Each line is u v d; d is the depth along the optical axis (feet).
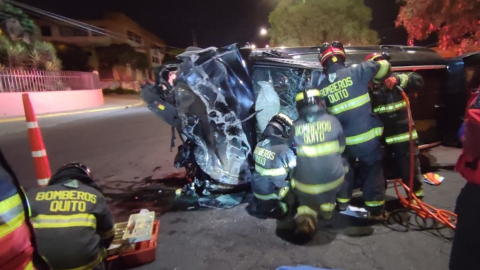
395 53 14.94
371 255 8.87
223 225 11.09
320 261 8.77
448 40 30.96
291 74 12.99
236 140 12.66
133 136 28.48
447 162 15.39
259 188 11.17
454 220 10.32
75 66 100.37
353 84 9.71
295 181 9.87
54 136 29.48
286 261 8.87
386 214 10.90
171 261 9.18
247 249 9.55
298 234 10.10
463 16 26.81
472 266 5.65
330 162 9.23
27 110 12.09
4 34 54.08
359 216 10.98
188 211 12.40
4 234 4.01
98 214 7.39
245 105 12.55
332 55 10.30
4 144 26.32
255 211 11.96
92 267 7.30
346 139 10.09
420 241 9.40
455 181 13.35
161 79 13.28
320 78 11.85
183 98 12.27
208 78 12.23
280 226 10.79
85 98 59.41
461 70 14.78
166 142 25.39
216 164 12.73
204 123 12.48
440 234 9.70
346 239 9.72
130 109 57.77
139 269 8.87
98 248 7.42
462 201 5.83
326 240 9.73
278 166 10.84
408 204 11.07
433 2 27.78
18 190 4.31
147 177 16.80
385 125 11.51
